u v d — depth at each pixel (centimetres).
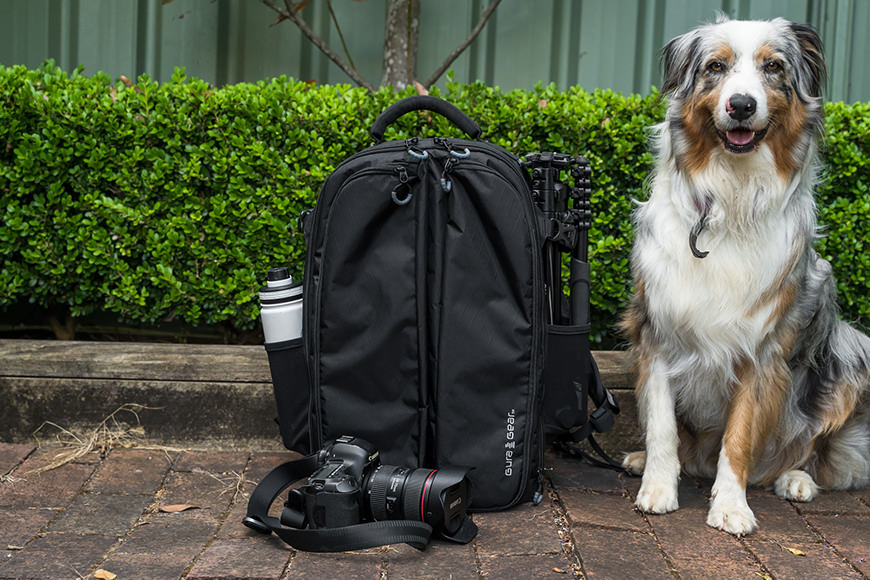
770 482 289
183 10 450
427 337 245
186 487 270
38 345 321
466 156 243
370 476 233
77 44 447
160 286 343
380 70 465
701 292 256
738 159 250
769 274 254
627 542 233
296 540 218
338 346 250
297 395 265
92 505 253
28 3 441
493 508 252
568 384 262
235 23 455
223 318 346
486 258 242
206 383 308
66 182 335
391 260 243
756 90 237
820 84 262
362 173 242
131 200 336
